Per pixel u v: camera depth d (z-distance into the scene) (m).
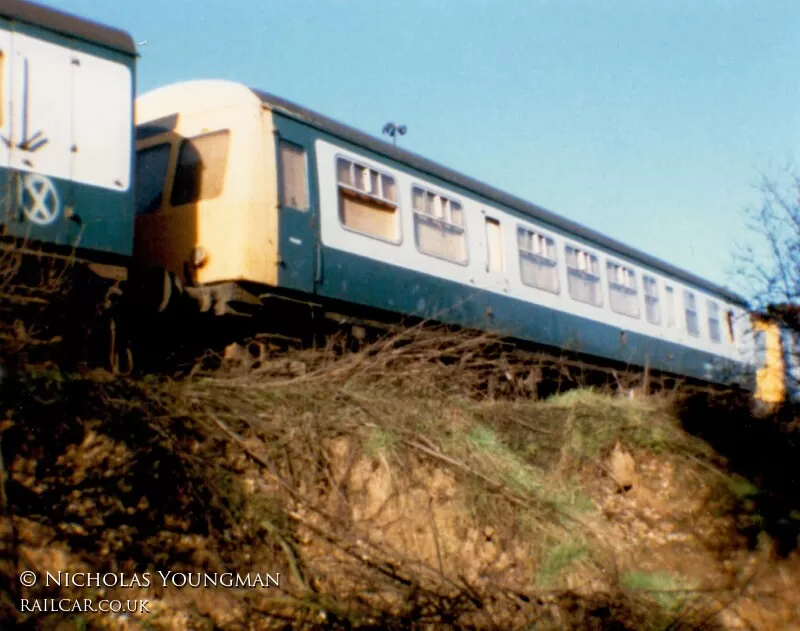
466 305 12.56
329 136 10.88
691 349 18.72
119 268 8.42
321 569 7.10
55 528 6.25
